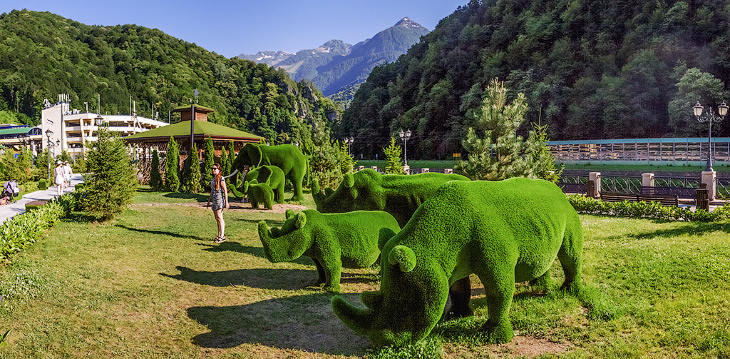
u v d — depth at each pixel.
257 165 16.80
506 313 4.88
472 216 4.74
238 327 5.50
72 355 4.73
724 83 50.47
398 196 7.80
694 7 58.47
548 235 5.14
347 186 8.03
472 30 82.06
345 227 6.86
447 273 4.51
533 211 5.12
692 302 5.66
